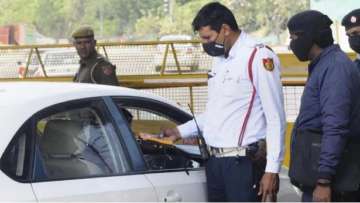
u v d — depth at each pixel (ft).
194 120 15.23
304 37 13.33
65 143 12.47
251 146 14.02
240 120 14.06
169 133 15.07
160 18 202.59
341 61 13.06
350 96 12.97
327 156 12.80
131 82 33.68
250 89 14.02
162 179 13.78
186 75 33.37
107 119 13.42
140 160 13.57
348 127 13.00
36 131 12.01
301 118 13.47
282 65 30.04
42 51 37.78
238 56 14.05
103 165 12.91
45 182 11.76
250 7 163.02
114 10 209.05
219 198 14.48
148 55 35.17
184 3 198.59
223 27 14.06
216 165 14.32
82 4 216.54
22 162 11.60
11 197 11.09
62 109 12.65
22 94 12.59
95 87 13.82
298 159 13.43
